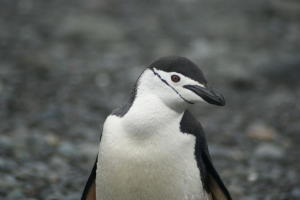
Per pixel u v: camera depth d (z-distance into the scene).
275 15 46.06
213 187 12.53
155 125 11.24
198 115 27.48
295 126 26.11
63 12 42.97
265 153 21.84
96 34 38.09
